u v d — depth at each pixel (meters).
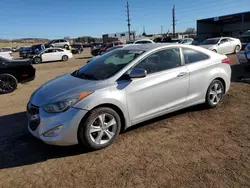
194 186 2.81
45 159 3.59
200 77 4.80
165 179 2.96
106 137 3.81
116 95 3.77
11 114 5.84
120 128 3.94
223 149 3.59
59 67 17.53
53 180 3.07
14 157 3.69
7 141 4.25
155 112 4.28
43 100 3.63
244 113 4.96
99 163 3.39
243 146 3.65
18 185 3.01
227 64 5.33
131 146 3.82
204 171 3.08
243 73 9.35
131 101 3.95
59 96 3.58
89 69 4.46
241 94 6.31
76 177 3.11
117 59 4.36
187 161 3.32
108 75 3.95
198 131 4.23
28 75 8.96
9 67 8.59
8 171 3.33
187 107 4.84
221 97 5.34
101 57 4.89
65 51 24.41
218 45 16.84
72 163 3.44
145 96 4.09
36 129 3.61
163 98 4.32
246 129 4.22
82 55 32.28
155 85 4.17
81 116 3.50
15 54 43.50
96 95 3.61
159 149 3.68
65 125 3.45
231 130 4.21
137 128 4.45
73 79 4.18
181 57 4.63
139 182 2.93
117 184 2.92
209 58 5.03
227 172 3.04
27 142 4.18
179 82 4.47
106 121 3.79
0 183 3.07
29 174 3.23
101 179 3.03
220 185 2.80
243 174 2.98
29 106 3.84
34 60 22.67
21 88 9.44
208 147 3.67
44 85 4.31
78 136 3.58
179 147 3.71
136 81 3.99
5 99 7.60
